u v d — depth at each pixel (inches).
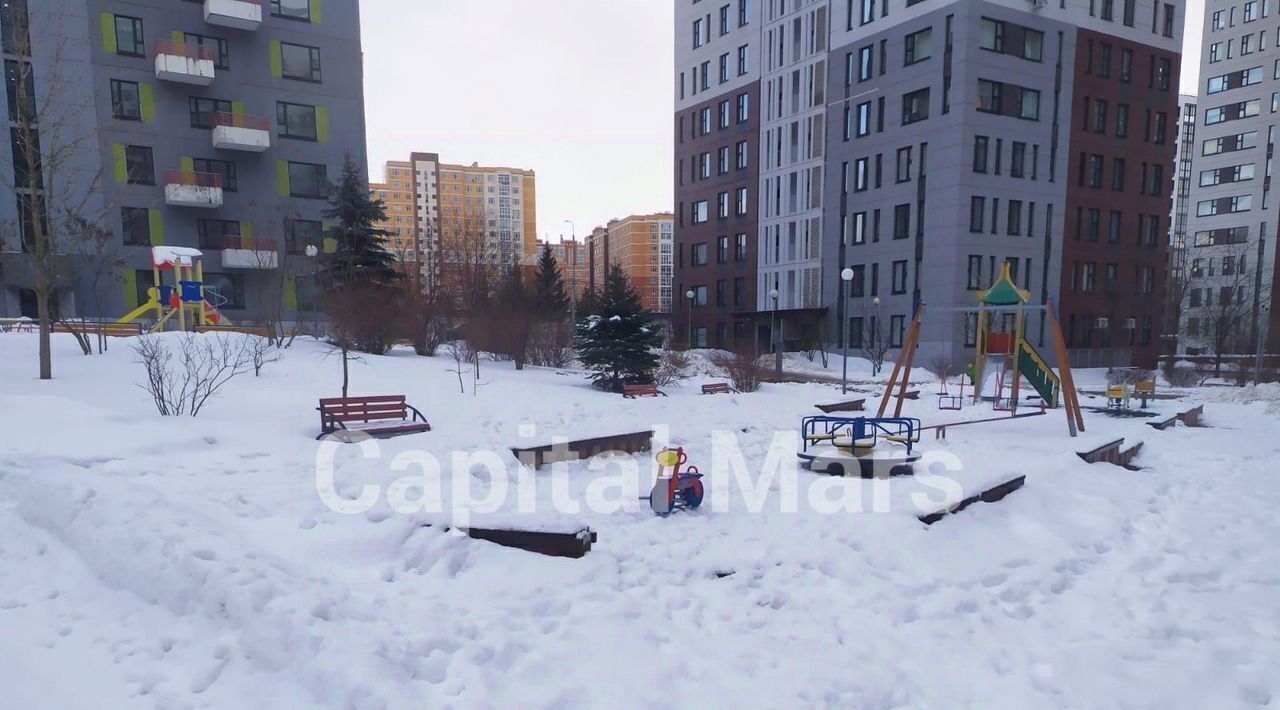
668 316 2257.6
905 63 1486.2
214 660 164.6
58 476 270.4
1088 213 1581.0
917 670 186.2
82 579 205.5
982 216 1428.4
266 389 595.5
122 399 494.6
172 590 190.9
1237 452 511.5
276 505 276.1
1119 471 430.9
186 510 247.9
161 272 1168.8
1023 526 313.4
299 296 1380.4
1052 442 511.2
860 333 1610.5
